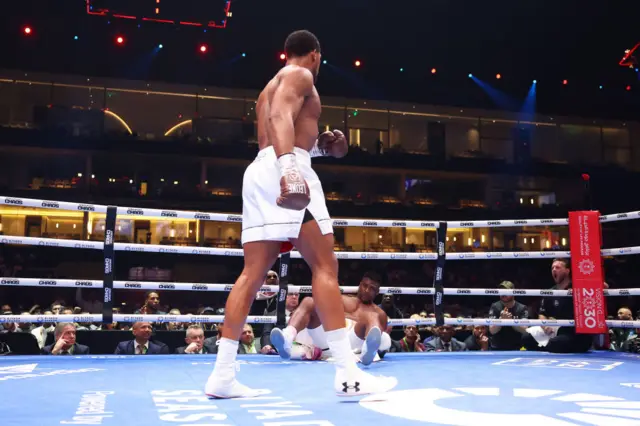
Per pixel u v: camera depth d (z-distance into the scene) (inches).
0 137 649.0
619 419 66.1
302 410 74.6
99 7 582.2
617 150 898.7
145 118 791.1
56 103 759.7
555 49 701.9
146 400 82.9
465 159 782.5
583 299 164.6
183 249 158.7
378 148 788.0
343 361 86.3
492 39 689.0
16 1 629.6
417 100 782.5
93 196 660.7
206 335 234.5
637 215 153.7
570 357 152.5
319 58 97.3
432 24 668.1
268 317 160.7
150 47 697.6
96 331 224.5
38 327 277.4
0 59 673.0
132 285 150.4
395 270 665.0
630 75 750.5
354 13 655.8
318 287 88.4
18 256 626.8
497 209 768.3
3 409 74.8
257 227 91.0
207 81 732.7
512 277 681.0
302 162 89.4
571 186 828.6
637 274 683.4
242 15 658.8
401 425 63.9
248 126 797.2
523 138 887.1
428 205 748.0
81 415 70.7
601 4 612.1
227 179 774.5
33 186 685.3
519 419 66.7
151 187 725.9
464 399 82.1
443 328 254.8
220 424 64.7
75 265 645.9
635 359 144.9
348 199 788.6
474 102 793.6
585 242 166.4
